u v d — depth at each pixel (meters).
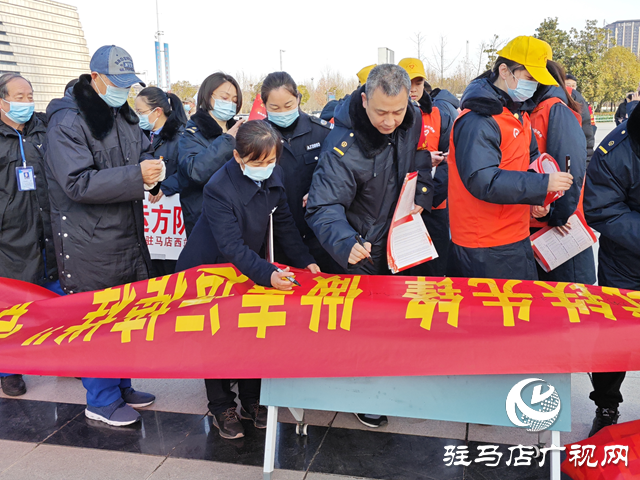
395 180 2.53
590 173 2.46
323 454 2.39
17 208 3.05
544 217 2.66
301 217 2.97
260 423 2.62
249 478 2.25
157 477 2.28
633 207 2.41
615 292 2.09
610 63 38.84
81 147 2.53
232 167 2.30
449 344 1.92
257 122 2.18
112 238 2.68
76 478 2.29
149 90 3.90
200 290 2.32
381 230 2.63
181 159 3.19
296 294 2.12
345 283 2.29
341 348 2.00
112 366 2.16
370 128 2.34
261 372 2.05
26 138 3.09
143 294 2.44
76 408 2.90
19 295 2.68
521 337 1.88
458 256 2.55
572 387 2.93
